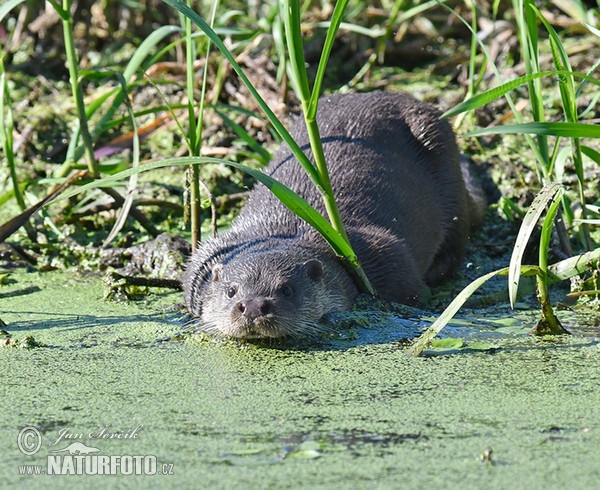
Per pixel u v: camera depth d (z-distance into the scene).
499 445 7.98
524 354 10.25
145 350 10.76
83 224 15.04
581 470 7.49
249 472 7.59
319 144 10.63
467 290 10.26
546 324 10.88
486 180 15.76
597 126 9.84
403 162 13.61
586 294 11.64
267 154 14.91
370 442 8.09
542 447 7.91
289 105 16.88
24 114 17.28
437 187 14.02
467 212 14.24
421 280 12.74
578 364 9.88
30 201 14.52
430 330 10.27
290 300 10.97
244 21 19.19
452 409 8.77
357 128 13.63
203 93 12.50
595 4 18.42
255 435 8.30
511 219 14.52
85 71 13.70
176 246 13.84
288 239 12.15
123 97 13.83
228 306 11.04
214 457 7.88
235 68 10.37
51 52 19.00
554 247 13.26
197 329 11.45
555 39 11.31
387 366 10.01
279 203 12.80
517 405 8.82
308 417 8.66
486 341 10.75
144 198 15.18
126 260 14.05
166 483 7.45
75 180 13.58
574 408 8.72
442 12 18.78
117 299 12.66
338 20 9.87
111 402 9.15
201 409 8.92
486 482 7.34
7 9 12.52
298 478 7.47
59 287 13.27
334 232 11.13
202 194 15.41
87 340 11.12
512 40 17.69
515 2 13.66
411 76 18.08
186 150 16.11
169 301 12.66
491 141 16.33
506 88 9.70
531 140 12.24
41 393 9.42
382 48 17.72
